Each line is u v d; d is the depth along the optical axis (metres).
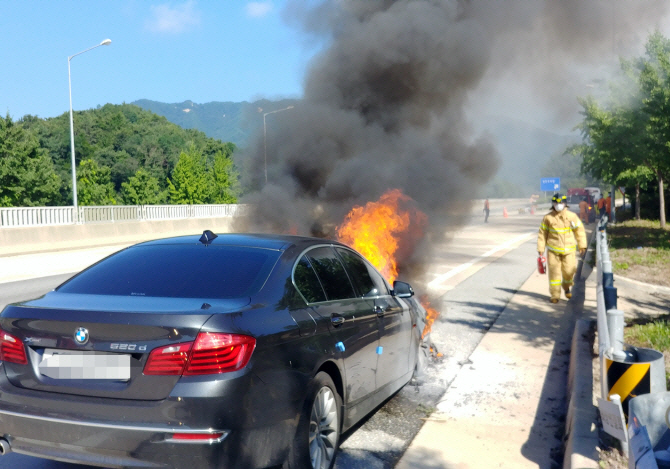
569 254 10.18
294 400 3.42
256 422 3.18
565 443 4.29
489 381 5.91
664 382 3.96
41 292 12.16
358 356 4.24
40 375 3.30
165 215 31.69
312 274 4.16
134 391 3.09
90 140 118.12
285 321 3.53
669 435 2.75
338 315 4.05
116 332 3.14
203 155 109.31
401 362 5.23
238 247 4.11
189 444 2.99
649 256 16.34
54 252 21.41
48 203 53.56
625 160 21.36
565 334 7.88
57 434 3.17
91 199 68.75
